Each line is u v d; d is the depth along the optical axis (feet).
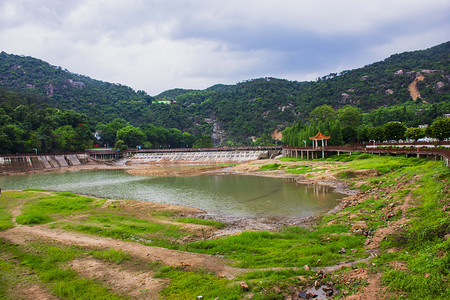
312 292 46.93
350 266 55.06
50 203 131.03
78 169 365.20
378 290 44.21
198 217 115.55
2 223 94.73
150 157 487.20
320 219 103.45
